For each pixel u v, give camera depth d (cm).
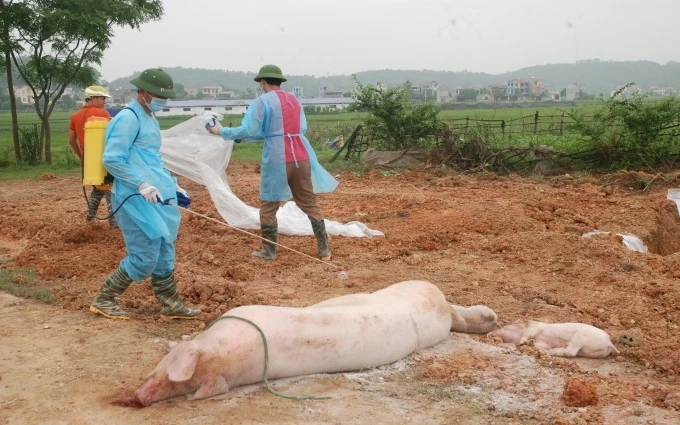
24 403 469
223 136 839
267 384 484
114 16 2172
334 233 1006
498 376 520
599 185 1488
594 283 772
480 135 1816
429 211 1159
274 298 697
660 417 457
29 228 1051
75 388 491
